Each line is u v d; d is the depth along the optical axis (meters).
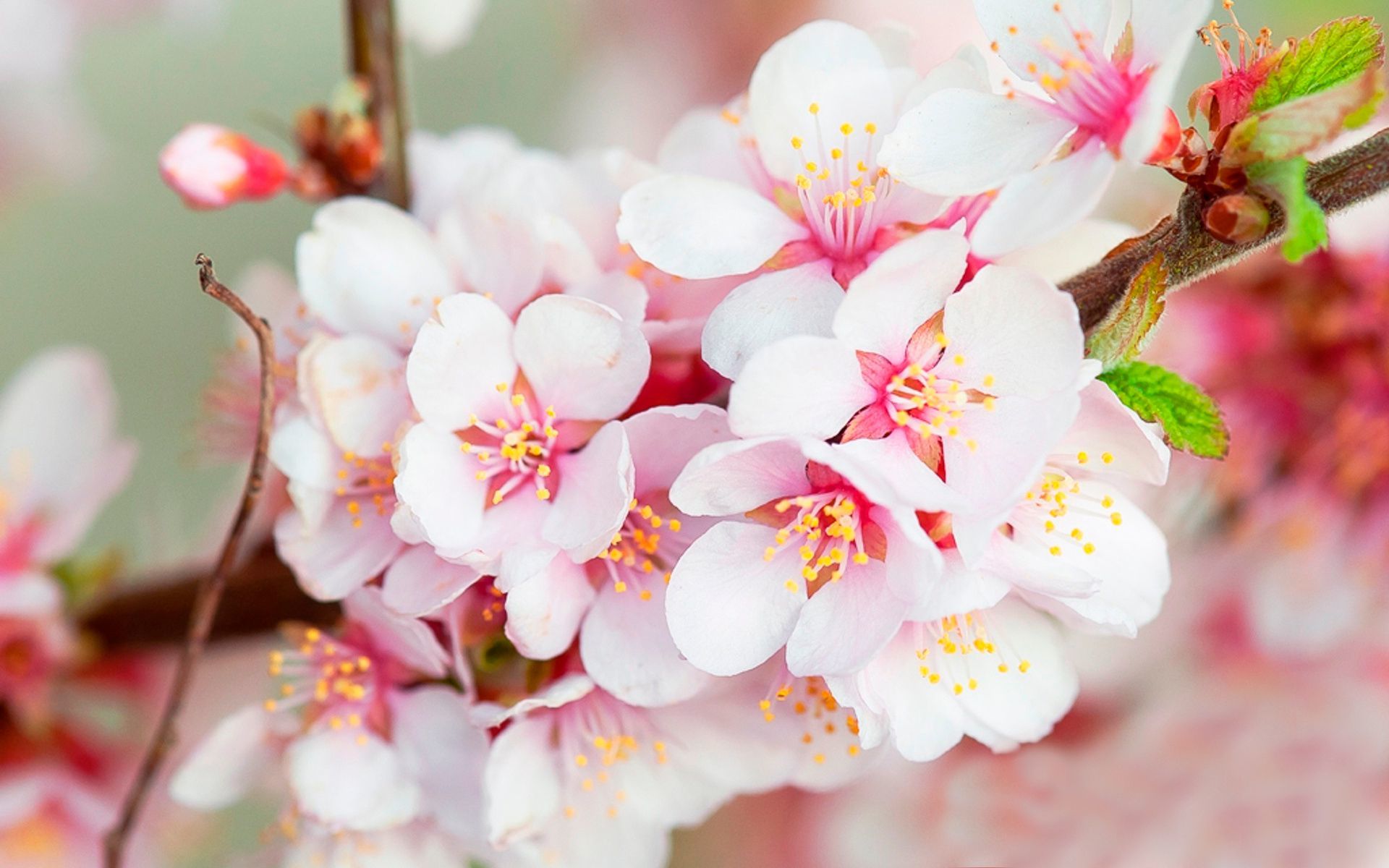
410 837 0.26
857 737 0.24
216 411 0.29
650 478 0.24
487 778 0.24
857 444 0.23
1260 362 0.30
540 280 0.24
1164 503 0.30
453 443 0.24
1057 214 0.22
